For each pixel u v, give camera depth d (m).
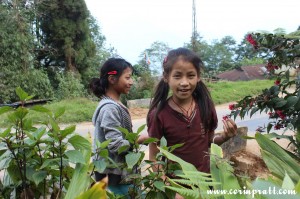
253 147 5.24
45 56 18.59
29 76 15.42
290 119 2.18
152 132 1.78
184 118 1.75
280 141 5.05
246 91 18.41
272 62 2.25
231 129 1.69
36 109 1.18
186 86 1.68
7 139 1.15
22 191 1.22
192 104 1.80
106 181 0.78
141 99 15.05
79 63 18.88
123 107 1.97
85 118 11.58
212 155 1.12
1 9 15.21
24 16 16.14
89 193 0.76
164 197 1.28
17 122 1.19
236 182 1.04
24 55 15.41
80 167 1.04
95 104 13.92
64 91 16.47
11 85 15.02
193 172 0.98
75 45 18.89
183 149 1.74
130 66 2.12
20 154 1.18
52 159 1.14
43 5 17.52
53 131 1.12
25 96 1.22
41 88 15.88
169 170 1.32
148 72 17.59
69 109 12.46
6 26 15.11
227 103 15.92
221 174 1.07
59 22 18.00
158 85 1.83
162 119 1.77
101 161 1.25
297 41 2.07
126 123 1.96
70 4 17.84
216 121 1.88
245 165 4.34
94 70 19.61
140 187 1.37
